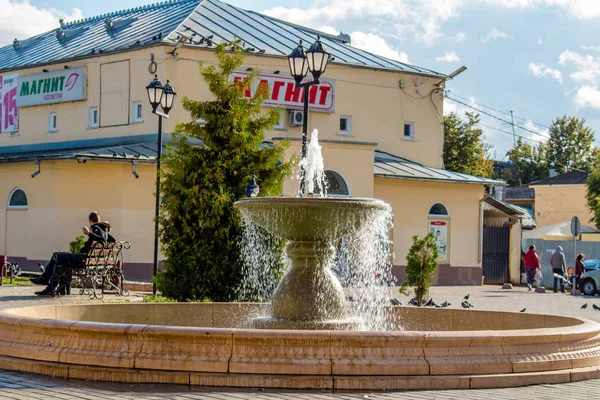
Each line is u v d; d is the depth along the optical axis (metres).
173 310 13.52
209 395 8.05
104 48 36.75
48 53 39.97
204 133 16.75
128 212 31.95
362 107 38.75
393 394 8.31
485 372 8.96
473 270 37.78
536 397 8.32
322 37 41.31
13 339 9.64
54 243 32.38
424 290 21.38
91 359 8.91
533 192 64.88
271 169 17.14
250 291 16.69
